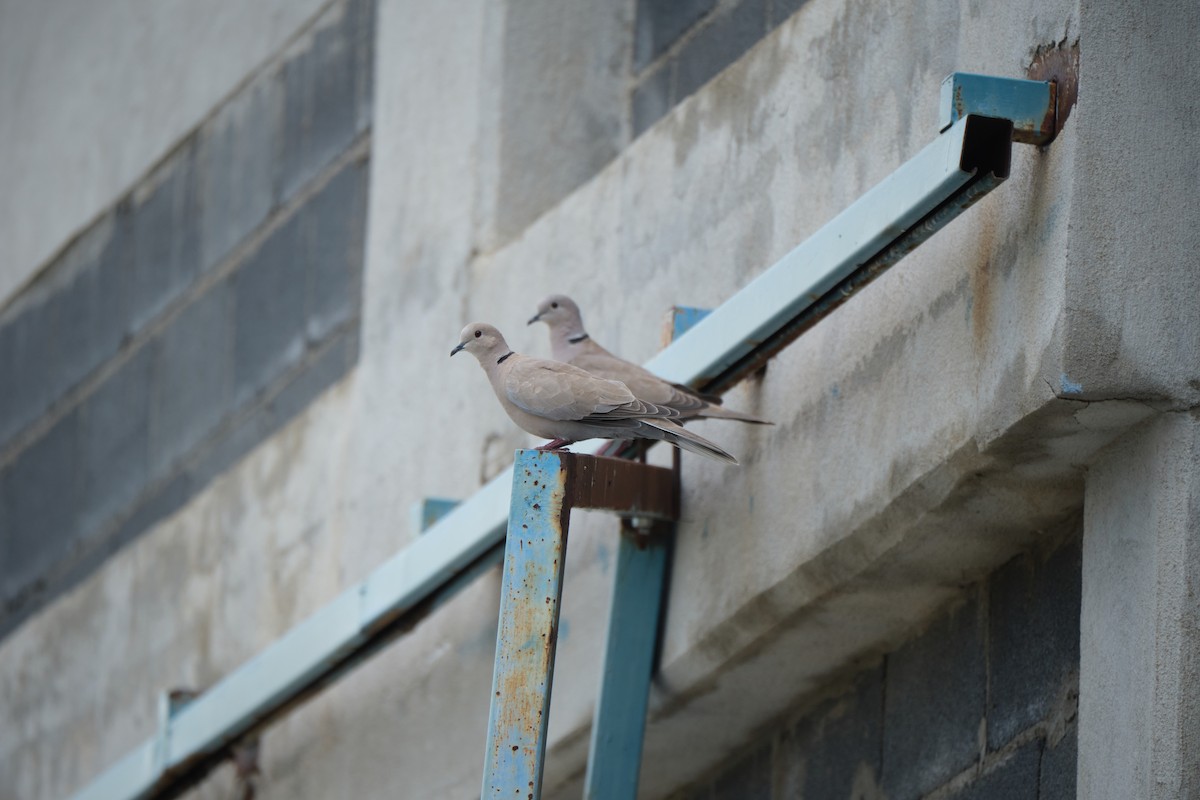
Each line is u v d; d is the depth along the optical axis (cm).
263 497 1611
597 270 1261
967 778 984
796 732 1137
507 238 1380
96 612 1828
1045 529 955
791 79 1107
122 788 1507
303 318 1692
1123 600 843
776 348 1030
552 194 1390
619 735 1098
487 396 1340
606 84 1408
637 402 1005
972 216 929
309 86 1748
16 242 2194
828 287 959
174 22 1984
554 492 992
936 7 981
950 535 962
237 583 1617
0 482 2148
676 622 1111
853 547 989
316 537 1520
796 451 1044
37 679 1902
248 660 1575
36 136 2194
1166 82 866
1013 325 879
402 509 1407
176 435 1850
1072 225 846
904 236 914
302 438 1580
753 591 1048
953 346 927
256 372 1745
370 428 1468
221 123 1877
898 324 977
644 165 1241
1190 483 825
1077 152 853
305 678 1329
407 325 1452
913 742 1034
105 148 2061
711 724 1152
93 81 2103
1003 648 976
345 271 1644
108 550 1922
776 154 1109
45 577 2027
